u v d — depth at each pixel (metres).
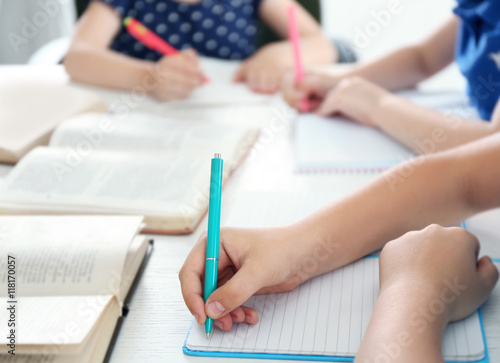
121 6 1.50
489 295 0.52
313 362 0.45
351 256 0.56
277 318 0.50
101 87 1.25
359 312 0.49
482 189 0.60
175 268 0.60
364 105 0.99
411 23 2.42
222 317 0.49
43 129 0.92
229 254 0.52
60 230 0.59
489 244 0.60
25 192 0.71
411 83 1.20
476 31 0.95
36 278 0.52
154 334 0.50
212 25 1.62
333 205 0.58
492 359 0.44
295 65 1.26
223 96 1.19
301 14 1.60
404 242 0.51
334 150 0.88
